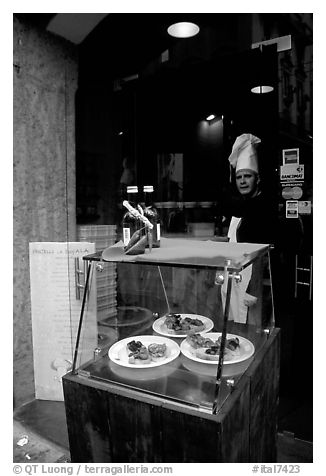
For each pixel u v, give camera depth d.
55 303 2.45
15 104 2.40
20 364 2.54
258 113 2.17
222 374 1.40
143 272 2.10
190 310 1.92
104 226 2.81
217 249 1.75
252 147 2.20
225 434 1.21
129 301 2.14
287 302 2.16
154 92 2.54
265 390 1.64
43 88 2.58
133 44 2.55
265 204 2.19
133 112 2.65
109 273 2.14
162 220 2.56
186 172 2.46
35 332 2.50
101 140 2.83
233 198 2.29
